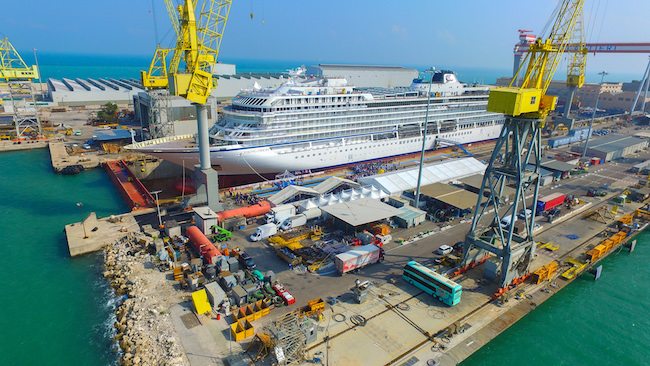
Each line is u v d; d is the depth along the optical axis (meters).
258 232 61.78
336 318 43.59
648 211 75.88
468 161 99.44
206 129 69.06
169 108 120.44
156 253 56.12
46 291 50.75
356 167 102.12
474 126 138.62
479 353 41.41
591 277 56.16
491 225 56.50
